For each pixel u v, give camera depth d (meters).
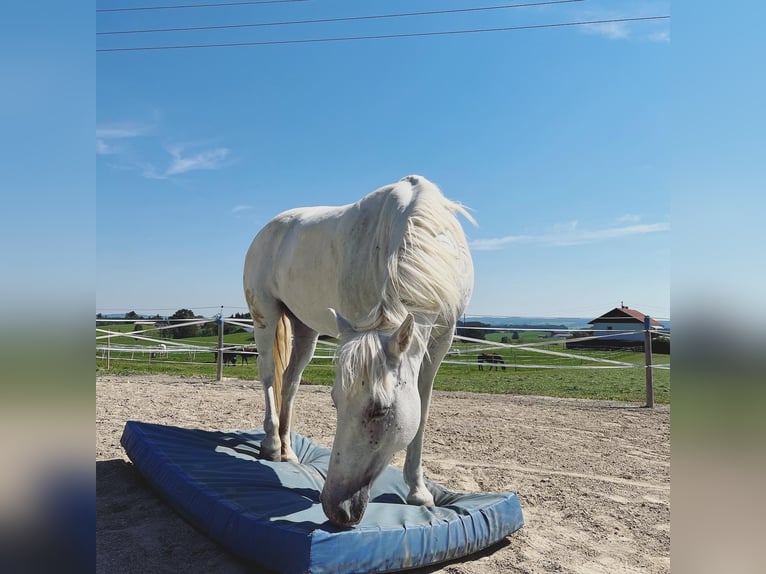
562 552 2.59
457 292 2.46
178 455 3.08
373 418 2.06
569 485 3.77
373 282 2.86
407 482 2.83
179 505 2.62
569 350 18.53
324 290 3.31
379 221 2.86
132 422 3.54
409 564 2.18
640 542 2.76
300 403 7.30
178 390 7.97
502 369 17.20
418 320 2.34
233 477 2.85
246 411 6.30
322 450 3.94
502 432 5.62
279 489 2.76
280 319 3.97
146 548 2.38
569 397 8.75
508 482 3.80
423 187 2.75
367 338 2.11
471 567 2.37
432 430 5.66
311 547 1.97
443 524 2.30
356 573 2.05
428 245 2.41
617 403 7.97
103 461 3.60
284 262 3.66
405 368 2.20
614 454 4.74
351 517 2.08
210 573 2.20
